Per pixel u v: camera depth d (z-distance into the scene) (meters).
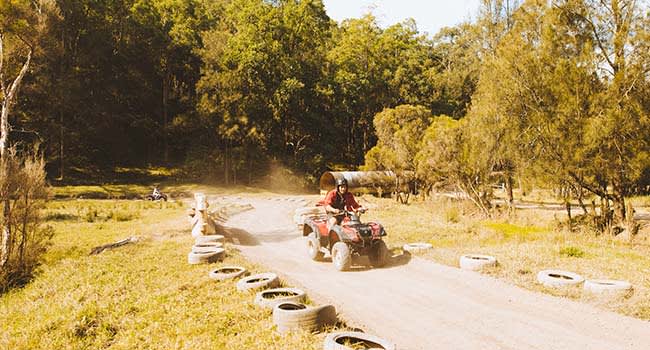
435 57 81.88
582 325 6.57
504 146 18.45
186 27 58.66
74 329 6.97
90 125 52.16
